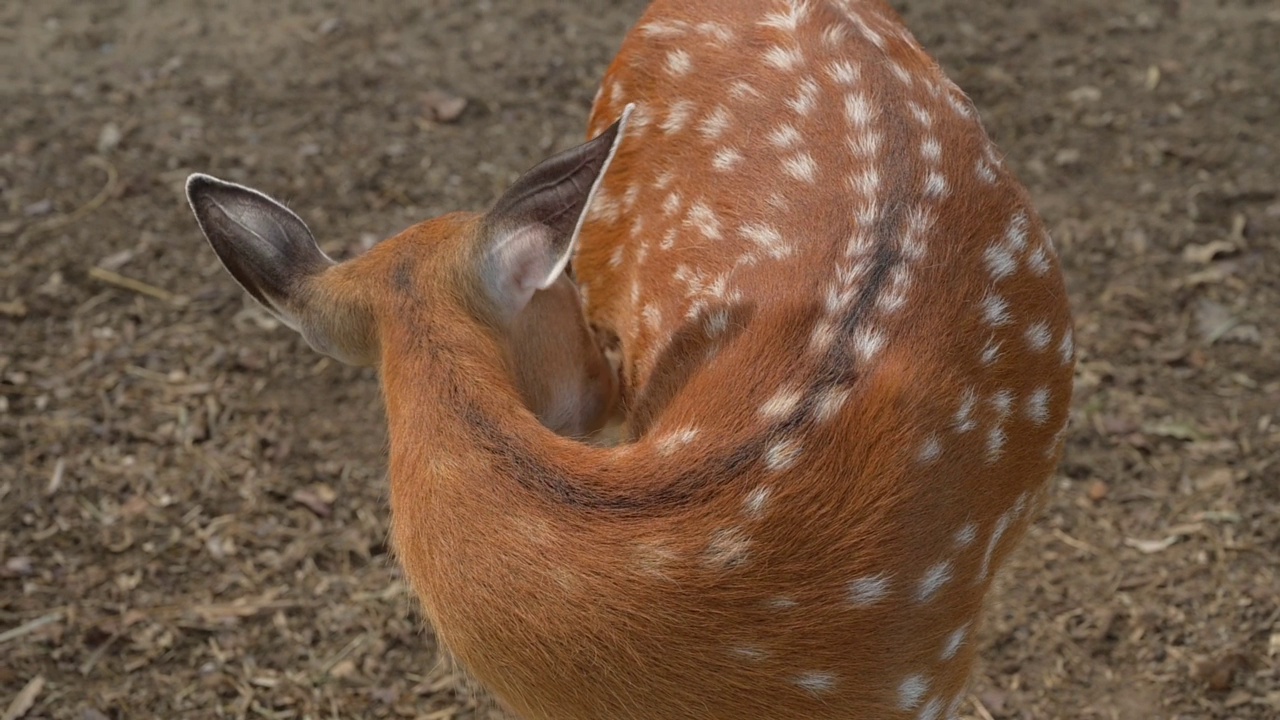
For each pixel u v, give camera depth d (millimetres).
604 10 4219
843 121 2211
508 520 2012
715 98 2287
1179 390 2881
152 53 3898
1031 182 3463
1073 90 3820
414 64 3902
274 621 2602
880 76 2238
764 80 2271
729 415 2057
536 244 2088
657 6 2398
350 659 2570
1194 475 2762
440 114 3680
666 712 2025
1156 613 2605
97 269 3080
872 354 2068
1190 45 4020
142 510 2703
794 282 2121
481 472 2025
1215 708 2518
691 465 2031
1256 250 3195
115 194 3318
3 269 3053
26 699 2502
